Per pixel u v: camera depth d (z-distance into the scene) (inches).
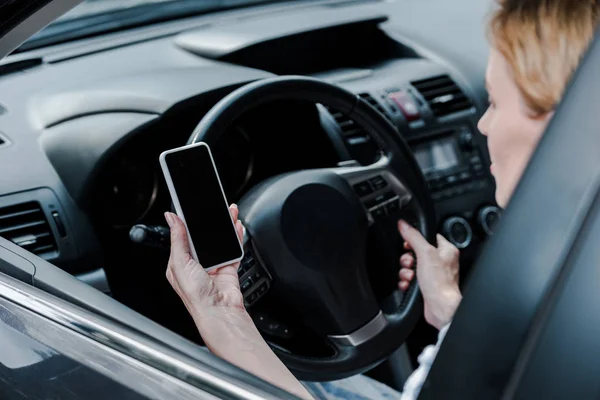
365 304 56.2
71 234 69.2
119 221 74.2
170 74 75.8
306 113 76.7
